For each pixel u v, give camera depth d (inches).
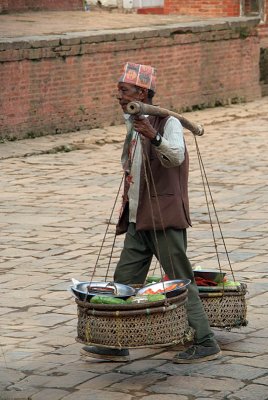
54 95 1337.4
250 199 965.2
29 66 1293.1
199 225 848.9
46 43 1310.3
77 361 497.0
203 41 1587.1
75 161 1198.9
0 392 454.6
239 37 1668.3
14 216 904.3
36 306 607.8
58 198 984.3
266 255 732.0
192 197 977.5
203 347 486.0
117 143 1330.0
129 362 490.6
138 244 489.4
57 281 670.5
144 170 475.5
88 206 944.3
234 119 1539.1
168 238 477.4
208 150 1269.7
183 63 1552.7
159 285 466.6
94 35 1381.6
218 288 502.6
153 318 442.6
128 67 469.7
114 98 1437.0
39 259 739.4
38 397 446.3
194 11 1835.6
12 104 1278.3
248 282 648.4
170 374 470.0
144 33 1464.1
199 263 708.7
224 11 1798.7
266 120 1533.0
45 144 1280.8
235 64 1668.3
